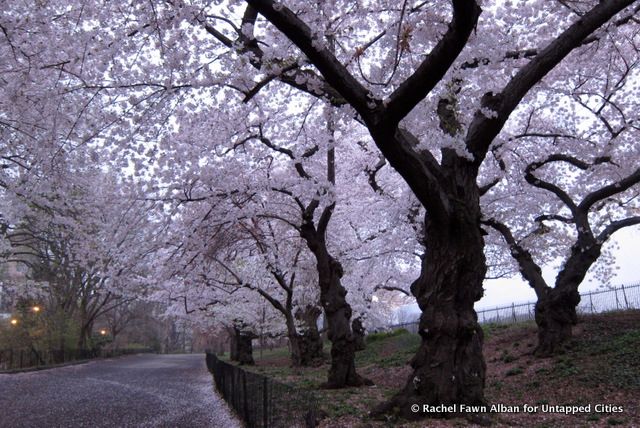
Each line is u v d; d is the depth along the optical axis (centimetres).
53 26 874
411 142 837
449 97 834
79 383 2031
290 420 618
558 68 1272
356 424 732
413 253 1741
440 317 760
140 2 795
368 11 880
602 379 960
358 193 1756
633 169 1355
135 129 952
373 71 926
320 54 632
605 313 1638
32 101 920
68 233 1335
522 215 1616
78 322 3866
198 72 898
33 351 3144
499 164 1385
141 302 5150
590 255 1299
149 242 1377
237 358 3136
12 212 1114
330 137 1184
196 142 1148
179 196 1221
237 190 1255
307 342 2156
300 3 780
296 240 1858
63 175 1055
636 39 1320
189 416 1106
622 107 1405
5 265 2611
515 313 2550
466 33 584
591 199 1327
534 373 1133
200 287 2192
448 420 707
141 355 5759
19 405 1345
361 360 2039
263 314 2784
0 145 1128
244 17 849
